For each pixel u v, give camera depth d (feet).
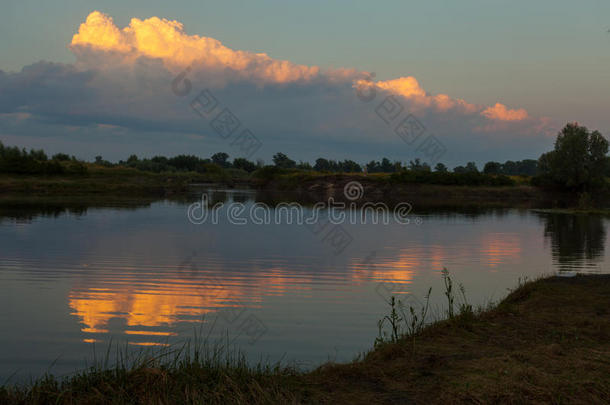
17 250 61.52
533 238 83.76
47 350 25.73
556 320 26.50
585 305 30.27
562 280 39.22
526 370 17.83
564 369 18.24
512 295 35.06
